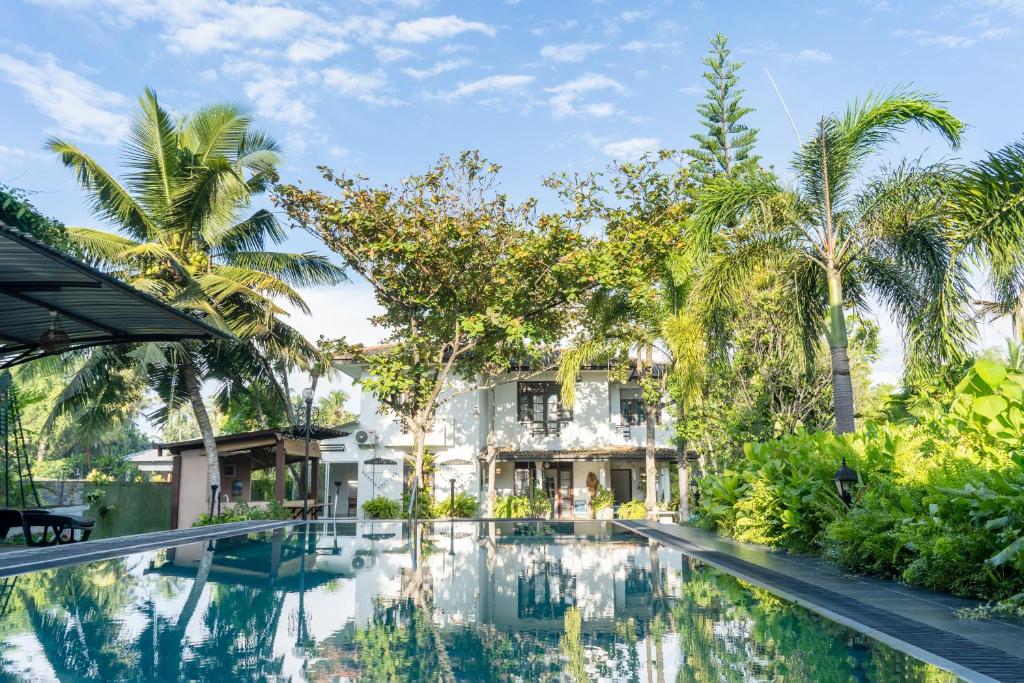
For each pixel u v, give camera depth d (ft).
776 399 59.67
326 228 60.23
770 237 43.62
